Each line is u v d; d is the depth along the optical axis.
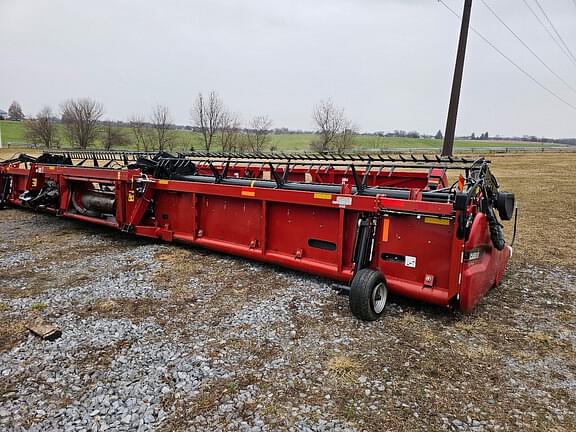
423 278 3.97
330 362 3.14
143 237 6.87
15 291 4.39
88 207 7.07
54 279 4.77
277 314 3.94
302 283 4.75
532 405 2.71
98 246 6.27
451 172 15.30
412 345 3.44
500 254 4.57
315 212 4.69
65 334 3.47
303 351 3.30
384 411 2.62
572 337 3.65
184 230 6.07
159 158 6.70
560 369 3.14
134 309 3.99
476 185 3.70
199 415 2.54
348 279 4.39
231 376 2.94
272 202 5.01
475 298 3.84
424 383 2.93
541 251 6.49
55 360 3.09
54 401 2.64
